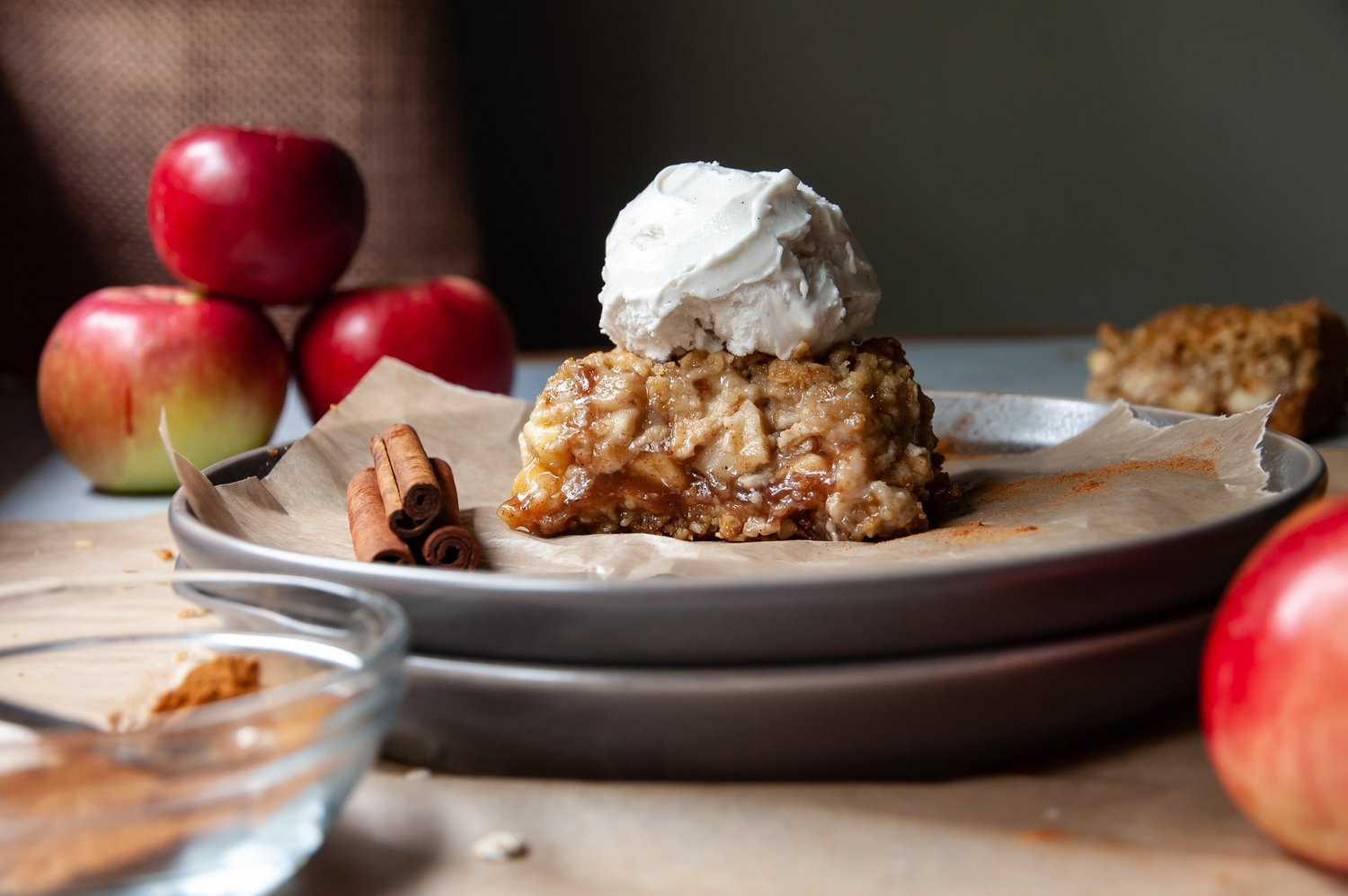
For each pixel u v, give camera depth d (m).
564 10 1.24
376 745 0.38
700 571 0.45
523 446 0.51
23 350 0.95
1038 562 0.40
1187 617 0.41
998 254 1.35
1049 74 1.32
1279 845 0.38
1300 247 1.36
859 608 0.39
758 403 0.50
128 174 0.94
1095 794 0.40
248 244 0.66
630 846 0.39
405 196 0.99
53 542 0.57
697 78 1.27
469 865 0.38
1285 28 1.32
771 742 0.40
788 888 0.37
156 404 0.63
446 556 0.47
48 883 0.32
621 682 0.39
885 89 1.30
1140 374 0.69
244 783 0.34
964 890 0.37
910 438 0.51
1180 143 1.34
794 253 0.50
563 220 1.28
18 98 0.93
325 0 0.96
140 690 0.41
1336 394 0.70
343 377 0.68
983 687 0.39
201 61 0.95
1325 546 0.36
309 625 0.40
